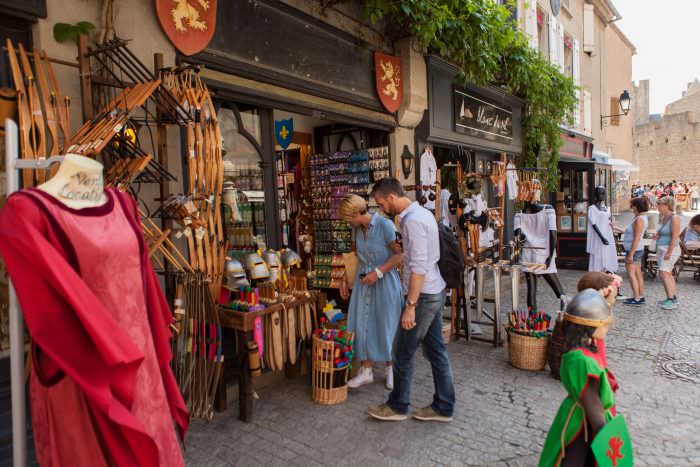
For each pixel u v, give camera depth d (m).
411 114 6.04
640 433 3.08
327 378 3.53
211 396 3.20
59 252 1.41
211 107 3.15
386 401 3.44
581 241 9.84
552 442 2.08
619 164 14.66
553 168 9.85
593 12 15.23
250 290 3.38
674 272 8.71
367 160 5.72
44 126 2.20
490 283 8.30
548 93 9.55
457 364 4.43
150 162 2.96
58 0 2.68
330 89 4.85
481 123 7.85
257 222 4.25
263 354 3.52
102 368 1.39
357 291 3.81
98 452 1.50
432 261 3.09
